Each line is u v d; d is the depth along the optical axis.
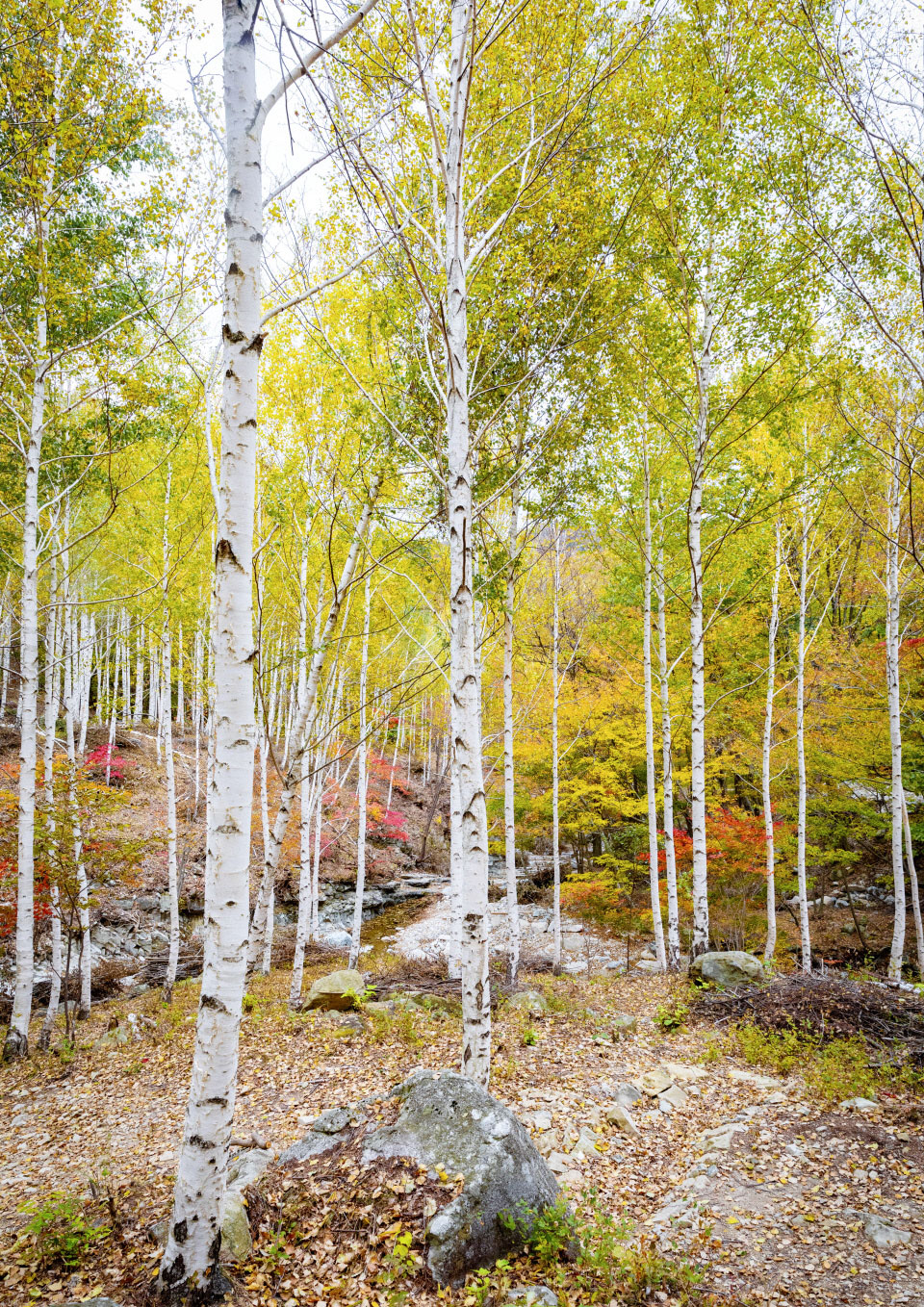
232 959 2.85
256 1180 3.74
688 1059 6.43
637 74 7.48
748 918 14.84
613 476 11.77
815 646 13.66
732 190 8.27
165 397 8.95
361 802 13.48
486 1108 3.90
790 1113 5.04
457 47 4.54
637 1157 4.63
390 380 7.66
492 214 6.41
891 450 8.05
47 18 6.69
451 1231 3.15
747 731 13.98
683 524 12.80
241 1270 3.04
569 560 13.74
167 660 11.38
